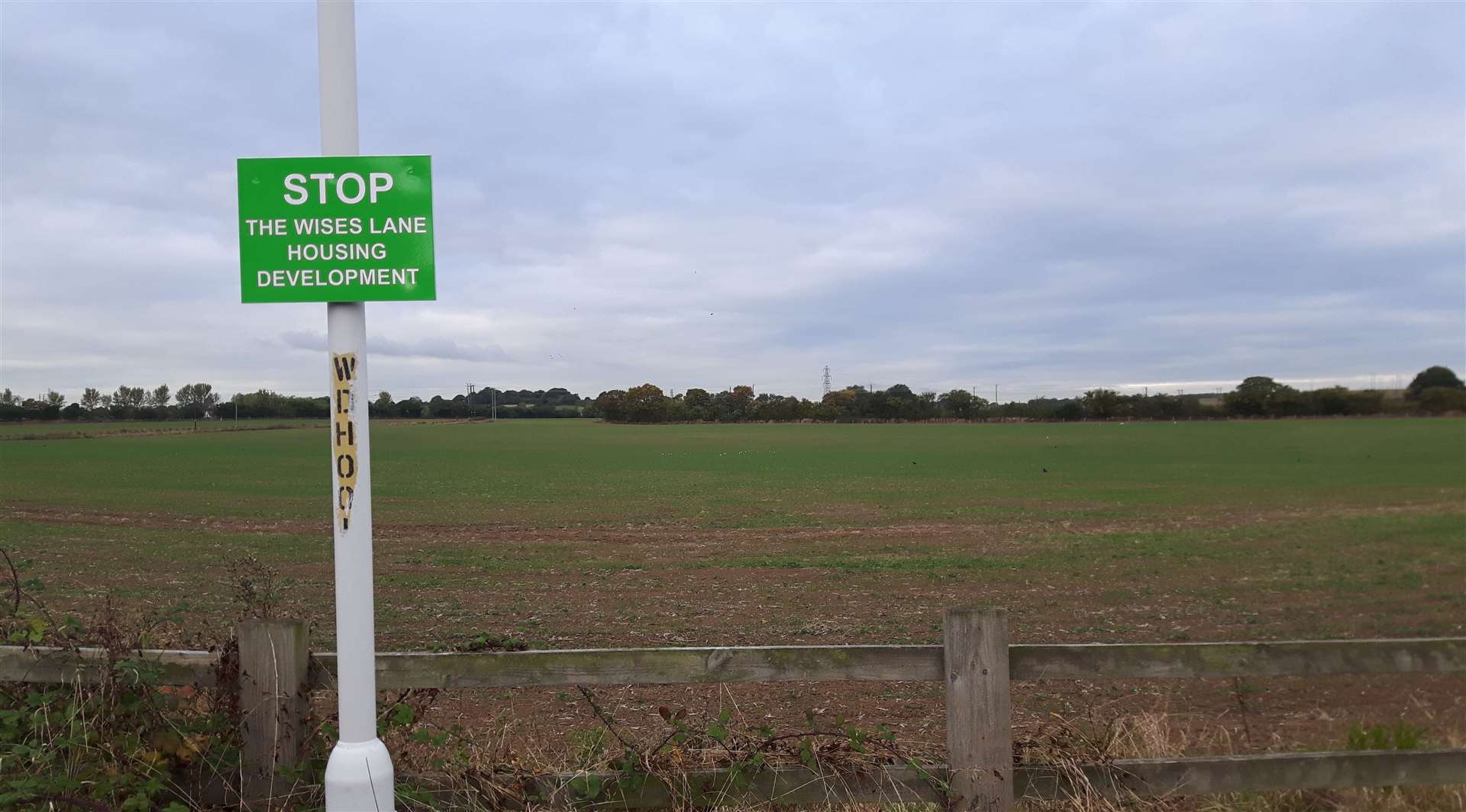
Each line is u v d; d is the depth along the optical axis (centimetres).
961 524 2495
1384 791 545
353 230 361
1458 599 1406
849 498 3241
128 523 2414
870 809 467
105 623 462
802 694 829
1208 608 1345
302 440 6612
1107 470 4394
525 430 8988
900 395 10688
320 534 2197
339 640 368
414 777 444
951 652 432
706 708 773
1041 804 462
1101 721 623
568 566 1783
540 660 432
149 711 436
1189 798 539
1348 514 2694
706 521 2558
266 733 430
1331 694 843
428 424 10512
